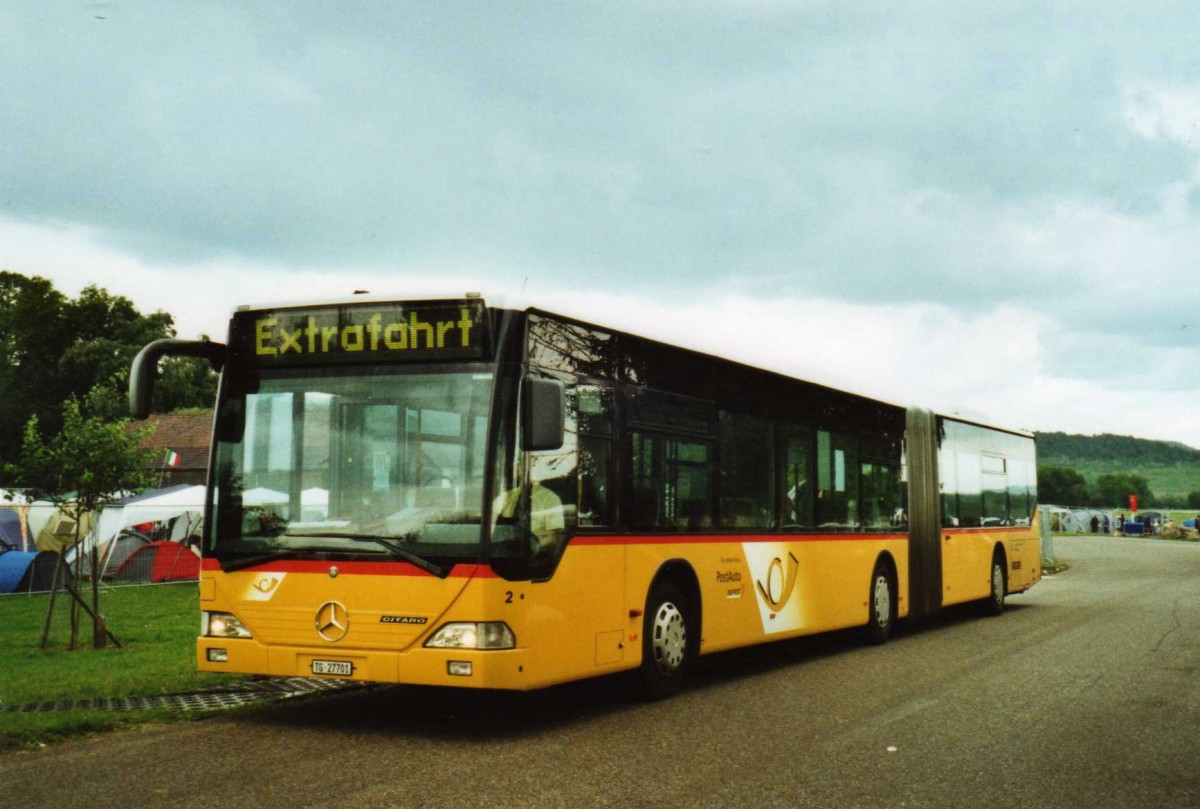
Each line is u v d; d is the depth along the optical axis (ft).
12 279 235.40
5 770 24.16
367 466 29.01
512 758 25.85
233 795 22.02
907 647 50.60
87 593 72.90
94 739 27.73
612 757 26.05
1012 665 43.55
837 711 32.76
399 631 27.86
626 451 33.50
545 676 28.89
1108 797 22.82
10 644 46.52
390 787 22.82
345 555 28.50
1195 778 24.54
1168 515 298.97
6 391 223.10
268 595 29.17
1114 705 33.96
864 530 51.08
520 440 28.73
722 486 39.11
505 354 28.71
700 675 41.14
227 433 30.48
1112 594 86.63
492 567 27.61
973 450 66.64
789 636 43.42
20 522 88.22
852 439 50.60
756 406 42.06
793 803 21.95
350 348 29.73
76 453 45.44
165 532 93.09
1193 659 45.32
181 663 39.93
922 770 24.99
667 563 35.24
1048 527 140.87
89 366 221.05
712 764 25.38
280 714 31.60
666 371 36.14
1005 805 22.08
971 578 64.34
